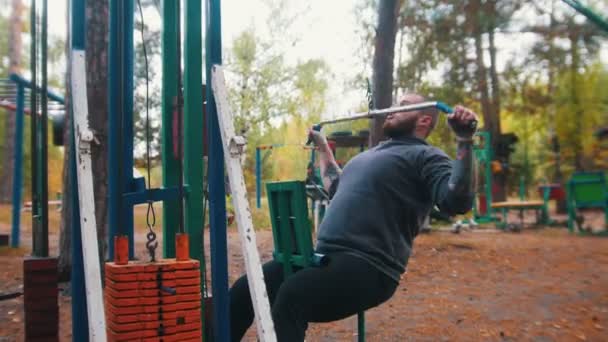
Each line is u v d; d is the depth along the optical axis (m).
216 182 2.26
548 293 5.96
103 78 5.20
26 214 15.72
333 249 2.51
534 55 15.05
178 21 2.33
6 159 21.30
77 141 1.95
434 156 2.54
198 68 2.59
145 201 2.37
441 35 14.37
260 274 2.02
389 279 2.52
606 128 9.25
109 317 2.04
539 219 14.55
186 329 2.04
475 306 5.36
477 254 8.60
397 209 2.56
